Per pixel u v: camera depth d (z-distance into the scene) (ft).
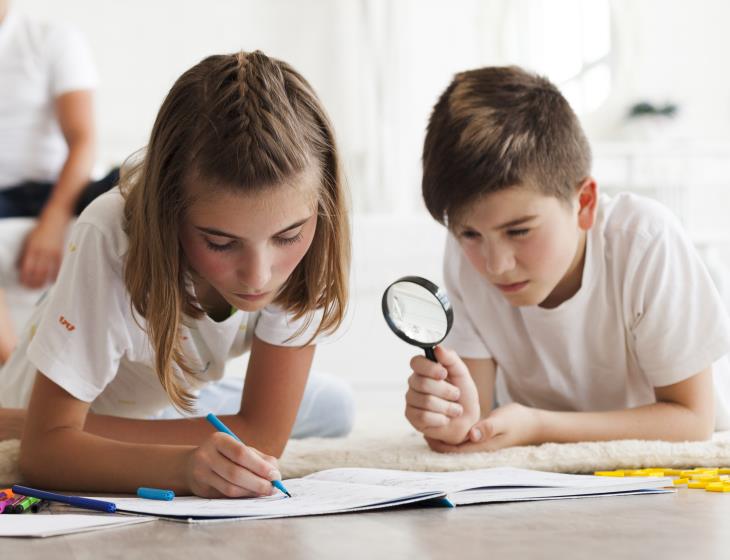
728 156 16.51
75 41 9.09
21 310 8.41
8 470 3.90
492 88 4.48
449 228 4.49
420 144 17.46
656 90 17.90
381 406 9.44
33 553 2.32
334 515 2.79
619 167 16.35
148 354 4.07
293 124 3.28
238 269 3.29
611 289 4.86
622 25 17.79
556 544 2.32
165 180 3.30
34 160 8.89
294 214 3.24
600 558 2.15
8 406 5.15
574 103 17.79
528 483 3.18
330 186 3.60
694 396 4.75
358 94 17.12
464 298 5.21
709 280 4.76
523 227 4.28
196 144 3.19
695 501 3.00
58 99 8.92
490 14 17.79
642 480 3.29
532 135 4.31
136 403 4.74
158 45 16.56
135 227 3.59
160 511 2.80
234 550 2.30
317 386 6.17
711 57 18.01
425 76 17.66
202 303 4.04
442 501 2.92
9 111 8.83
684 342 4.70
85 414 3.87
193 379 4.40
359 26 17.01
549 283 4.43
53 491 3.66
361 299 10.25
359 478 3.48
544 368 5.14
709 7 17.97
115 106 16.39
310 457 4.34
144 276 3.53
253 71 3.34
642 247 4.73
